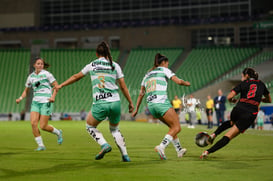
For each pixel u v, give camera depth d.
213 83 62.34
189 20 70.69
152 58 71.31
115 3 77.75
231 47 69.56
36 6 78.56
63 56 75.25
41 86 14.27
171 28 72.56
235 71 63.03
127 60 71.88
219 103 33.31
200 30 72.56
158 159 10.72
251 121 10.65
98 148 14.31
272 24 61.75
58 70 72.25
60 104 66.44
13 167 9.06
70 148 14.31
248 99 10.71
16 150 13.60
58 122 49.44
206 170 8.59
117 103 9.64
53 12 80.06
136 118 59.88
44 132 25.11
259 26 62.66
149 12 76.06
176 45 72.38
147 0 76.06
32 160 10.47
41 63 14.34
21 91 69.81
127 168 8.87
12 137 21.02
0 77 72.44
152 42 73.31
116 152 12.64
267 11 69.62
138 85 66.25
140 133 25.19
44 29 76.88
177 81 10.44
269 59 63.94
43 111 14.23
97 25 75.31
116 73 9.65
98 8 78.44
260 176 7.80
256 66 62.38
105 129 30.28
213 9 72.44
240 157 11.23
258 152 12.77
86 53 75.25
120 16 77.50
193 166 9.23
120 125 39.72
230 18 68.75
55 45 77.25
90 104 66.00
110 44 75.56
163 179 7.40
